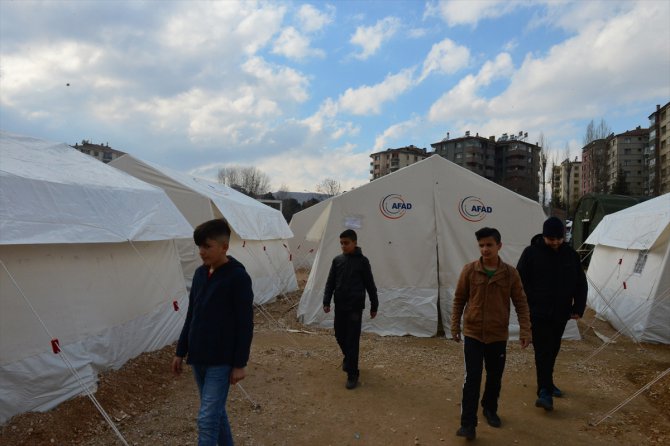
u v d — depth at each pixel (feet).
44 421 13.09
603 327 30.86
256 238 38.73
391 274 28.76
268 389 17.69
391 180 29.66
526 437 13.91
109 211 17.94
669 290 26.16
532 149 284.82
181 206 34.09
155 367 18.88
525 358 22.85
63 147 21.20
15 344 13.50
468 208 29.27
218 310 10.29
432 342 26.37
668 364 21.81
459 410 16.05
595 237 38.58
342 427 14.55
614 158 271.49
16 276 13.93
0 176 13.93
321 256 29.66
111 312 17.95
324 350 23.75
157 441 13.09
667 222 26.32
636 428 14.52
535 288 16.16
